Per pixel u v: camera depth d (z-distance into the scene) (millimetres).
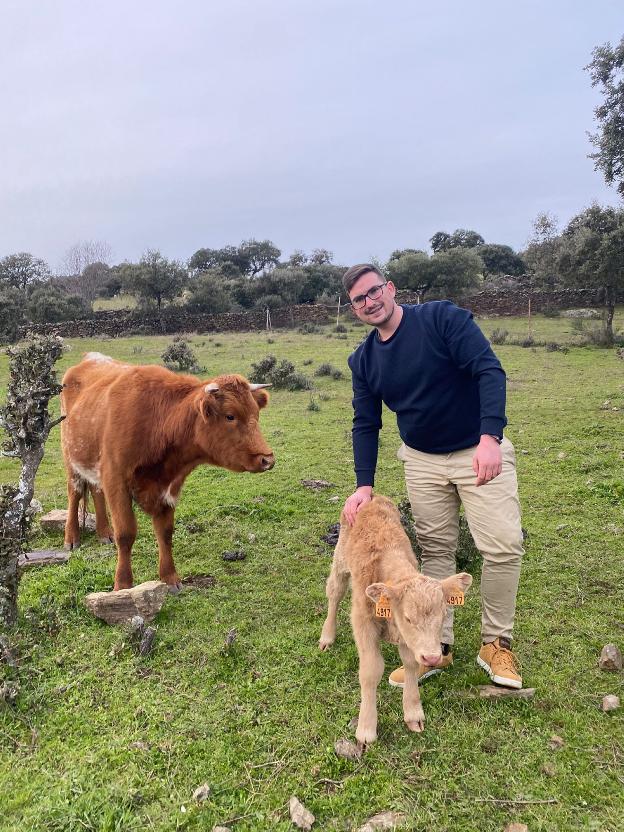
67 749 3422
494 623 4039
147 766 3293
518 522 3941
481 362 3668
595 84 22031
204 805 3039
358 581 3719
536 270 46969
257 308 47812
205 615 4926
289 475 8883
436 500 4199
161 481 5340
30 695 3840
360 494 4238
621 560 5750
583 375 16547
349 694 3916
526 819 2949
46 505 7875
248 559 6074
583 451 9414
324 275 57219
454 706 3789
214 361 21453
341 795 3111
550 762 3291
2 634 4180
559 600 5062
